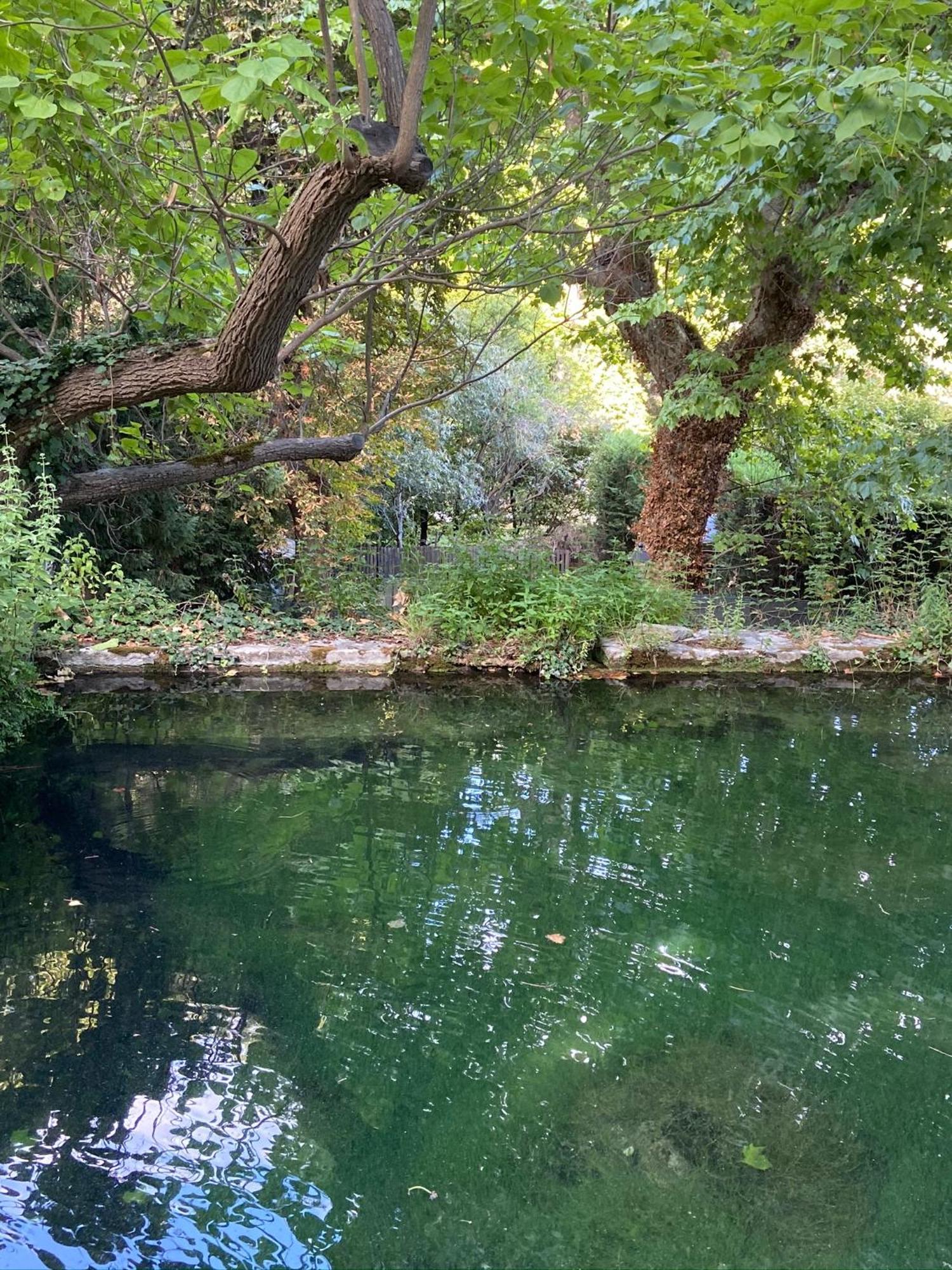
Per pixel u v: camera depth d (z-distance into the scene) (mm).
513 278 4473
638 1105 2463
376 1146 2254
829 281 8938
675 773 5445
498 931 3420
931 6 2391
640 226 6520
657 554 10531
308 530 9969
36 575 6047
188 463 4965
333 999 2914
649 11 3156
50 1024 2688
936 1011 2967
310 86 2373
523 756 5719
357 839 4270
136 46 3066
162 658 7641
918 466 5078
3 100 2924
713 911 3635
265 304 3648
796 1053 2719
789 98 2650
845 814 4777
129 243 4422
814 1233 2031
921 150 4484
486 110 3396
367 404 4773
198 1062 2539
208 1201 2041
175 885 3697
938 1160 2305
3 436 5492
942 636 9094
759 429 11016
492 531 10695
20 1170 2090
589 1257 1927
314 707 6891
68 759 5324
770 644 8859
